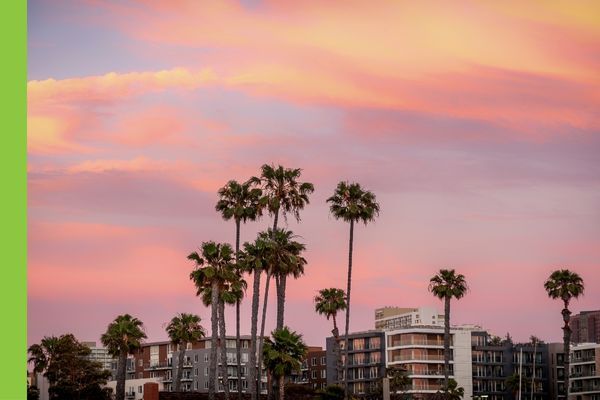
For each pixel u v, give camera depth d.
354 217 136.62
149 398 115.12
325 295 157.00
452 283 164.00
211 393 124.19
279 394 118.19
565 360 166.62
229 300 126.00
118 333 152.00
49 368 168.12
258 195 132.38
